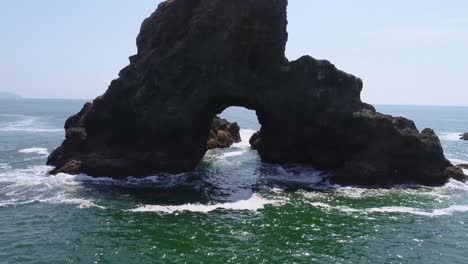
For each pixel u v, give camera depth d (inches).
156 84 1699.1
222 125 2888.8
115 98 1742.1
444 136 4055.1
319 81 1804.9
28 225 1101.7
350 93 1812.3
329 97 1777.8
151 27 1907.0
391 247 1011.9
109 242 1000.2
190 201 1347.2
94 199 1337.4
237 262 902.4
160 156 1681.8
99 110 1749.5
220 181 1637.6
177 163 1717.5
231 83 1734.7
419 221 1197.7
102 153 1685.5
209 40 1708.9
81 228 1086.4
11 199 1318.9
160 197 1384.1
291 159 1941.4
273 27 1788.9
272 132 1953.7
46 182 1513.3
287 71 1804.9
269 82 1808.6
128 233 1056.8
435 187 1592.0
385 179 1621.6
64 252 943.0
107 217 1171.9
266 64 1811.0
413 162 1653.5
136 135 1713.8
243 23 1728.6
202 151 1931.6
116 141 1736.0
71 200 1320.1
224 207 1290.6
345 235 1078.4
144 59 1788.9
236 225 1128.2
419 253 983.6
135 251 951.6
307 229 1111.6
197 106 1705.2
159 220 1155.9
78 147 1715.1
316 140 1838.1
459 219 1221.7
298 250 974.4
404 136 1657.2
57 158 1772.9
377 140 1679.4
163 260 907.4
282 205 1322.6
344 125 1736.0
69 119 1888.5
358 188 1562.5
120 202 1315.2
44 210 1220.5
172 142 1710.1
